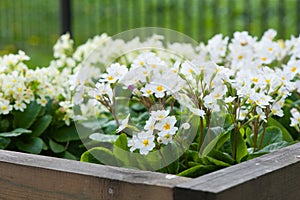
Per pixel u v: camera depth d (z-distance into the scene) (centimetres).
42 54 742
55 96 252
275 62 297
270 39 288
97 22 874
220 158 195
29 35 862
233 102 199
